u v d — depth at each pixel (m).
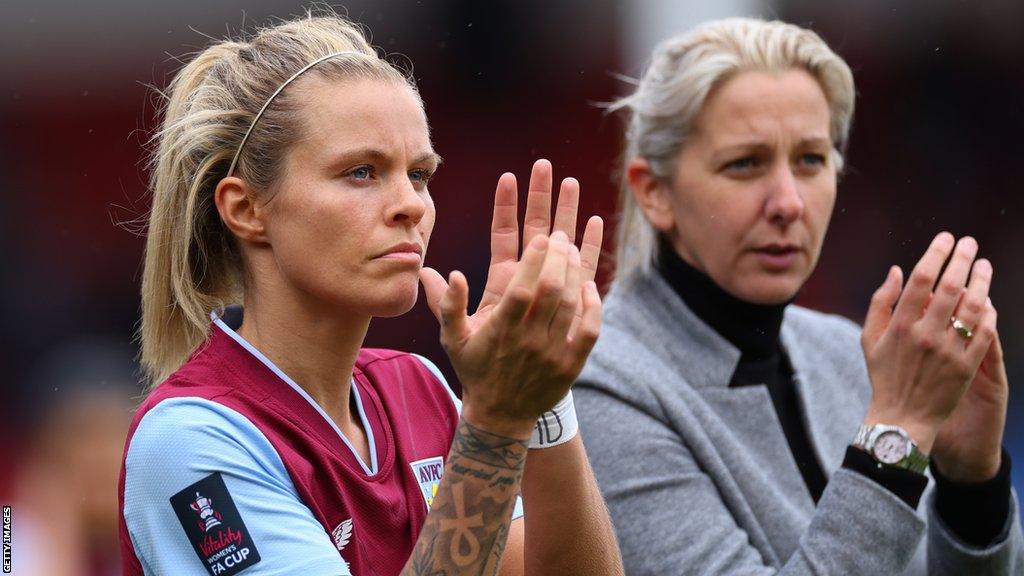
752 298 9.86
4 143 24.80
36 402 23.78
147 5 24.38
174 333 6.62
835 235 26.75
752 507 9.32
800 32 10.18
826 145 9.97
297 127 5.99
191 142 6.25
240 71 6.28
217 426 5.87
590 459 9.30
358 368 6.86
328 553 5.73
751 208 9.75
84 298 24.94
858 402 10.89
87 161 25.02
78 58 24.69
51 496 16.27
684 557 8.86
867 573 8.22
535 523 6.36
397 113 6.06
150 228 6.57
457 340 5.51
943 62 26.86
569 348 5.50
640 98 10.58
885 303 8.91
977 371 9.03
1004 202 26.97
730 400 9.84
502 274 6.13
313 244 5.95
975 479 9.30
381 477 6.36
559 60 26.03
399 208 5.94
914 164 26.97
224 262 6.51
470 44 25.55
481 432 5.61
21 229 24.94
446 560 5.58
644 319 10.12
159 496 5.79
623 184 11.05
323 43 6.25
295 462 5.99
